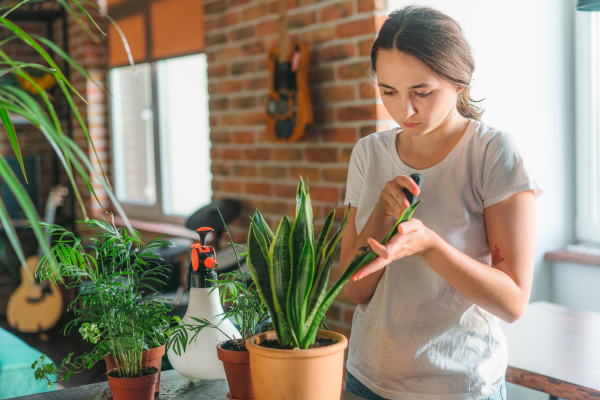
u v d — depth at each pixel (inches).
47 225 39.2
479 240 43.0
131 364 38.7
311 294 33.7
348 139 89.9
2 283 183.0
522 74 95.2
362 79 86.4
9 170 20.1
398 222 34.0
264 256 34.7
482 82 90.6
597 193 99.9
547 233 99.4
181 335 38.8
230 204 114.6
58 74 27.1
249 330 39.5
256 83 110.4
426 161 44.8
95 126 182.1
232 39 116.2
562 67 99.7
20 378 81.5
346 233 50.4
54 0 179.0
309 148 98.3
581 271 95.7
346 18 88.4
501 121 93.2
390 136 47.6
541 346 61.3
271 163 108.0
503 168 40.9
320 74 94.5
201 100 146.0
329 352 32.3
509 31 93.4
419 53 37.0
